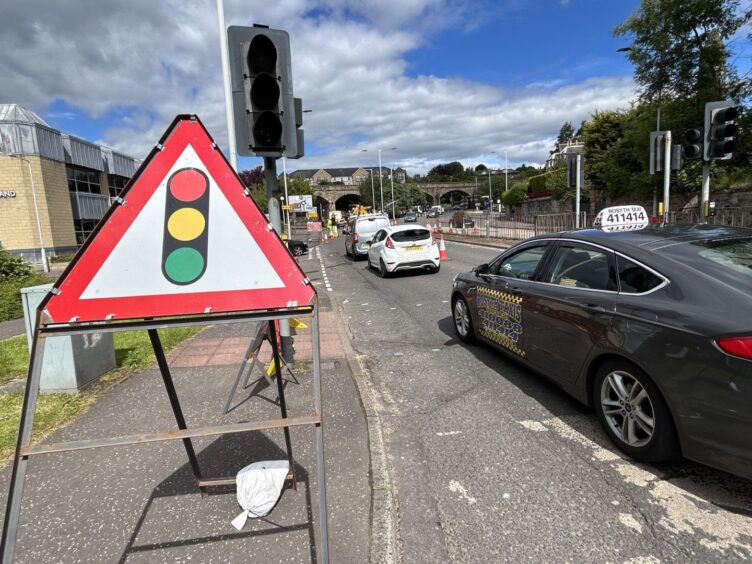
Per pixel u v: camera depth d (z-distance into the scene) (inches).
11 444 140.2
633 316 123.0
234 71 171.5
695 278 117.7
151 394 177.3
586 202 1302.9
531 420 154.3
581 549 96.0
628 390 127.8
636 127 759.7
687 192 762.2
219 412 159.8
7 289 420.2
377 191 3890.3
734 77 639.8
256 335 172.4
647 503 109.7
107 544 97.7
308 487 115.4
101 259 80.0
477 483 120.6
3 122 1098.1
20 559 94.2
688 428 106.9
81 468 126.3
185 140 83.7
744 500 109.2
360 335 281.4
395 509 111.1
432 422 157.1
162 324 81.5
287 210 1563.7
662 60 663.8
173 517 105.7
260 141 173.3
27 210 1128.8
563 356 153.1
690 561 91.7
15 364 223.0
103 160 1482.5
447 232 1432.1
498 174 4709.6
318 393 83.8
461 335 250.1
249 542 97.1
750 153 651.5
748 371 95.3
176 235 82.6
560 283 161.0
